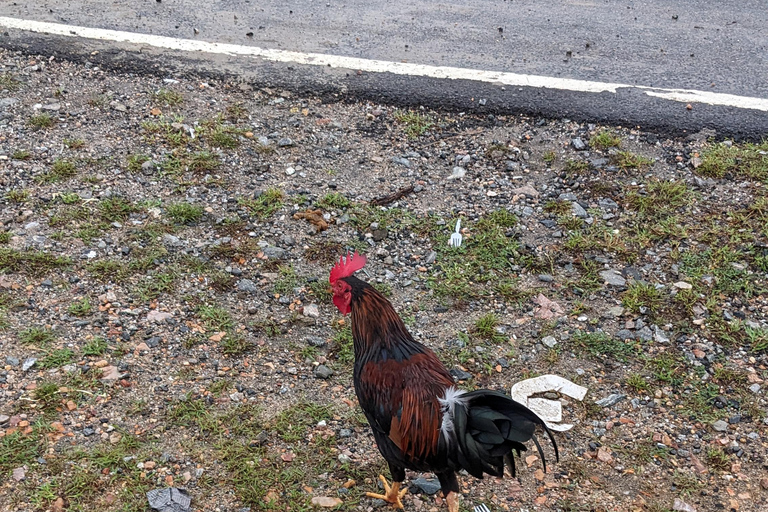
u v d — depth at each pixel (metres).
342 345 2.27
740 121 3.00
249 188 2.71
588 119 3.01
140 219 2.55
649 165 2.86
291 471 1.98
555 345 2.31
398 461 1.89
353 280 1.95
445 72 3.22
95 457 1.95
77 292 2.32
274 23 3.50
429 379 1.86
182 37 3.33
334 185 2.75
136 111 2.93
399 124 3.01
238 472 1.96
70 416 2.03
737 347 2.32
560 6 3.84
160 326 2.26
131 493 1.90
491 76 3.20
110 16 3.44
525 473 2.03
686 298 2.43
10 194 2.56
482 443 1.76
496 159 2.89
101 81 3.04
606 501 1.97
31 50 3.14
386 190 2.76
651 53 3.39
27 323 2.22
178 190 2.67
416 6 3.78
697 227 2.66
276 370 2.19
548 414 2.14
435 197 2.75
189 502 1.90
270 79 3.13
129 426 2.03
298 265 2.48
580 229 2.65
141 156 2.76
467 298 2.43
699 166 2.84
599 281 2.50
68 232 2.48
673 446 2.09
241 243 2.52
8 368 2.11
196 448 2.00
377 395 1.88
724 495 1.99
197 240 2.52
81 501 1.88
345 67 3.21
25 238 2.44
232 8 3.62
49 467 1.93
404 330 1.94
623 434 2.11
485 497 1.98
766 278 2.51
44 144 2.76
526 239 2.62
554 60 3.32
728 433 2.12
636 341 2.33
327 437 2.05
